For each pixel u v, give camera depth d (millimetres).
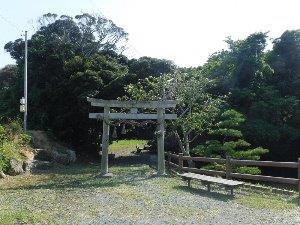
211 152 16953
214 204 10148
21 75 29391
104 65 27922
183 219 8492
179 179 15148
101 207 9805
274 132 21156
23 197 11266
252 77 24594
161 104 16531
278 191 11586
